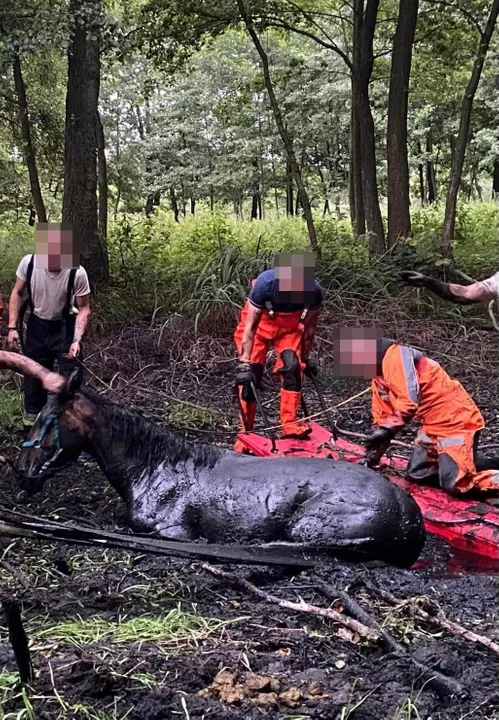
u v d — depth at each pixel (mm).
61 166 19188
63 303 6648
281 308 6578
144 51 16750
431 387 5375
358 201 17594
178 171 32438
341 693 2803
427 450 5570
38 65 17203
